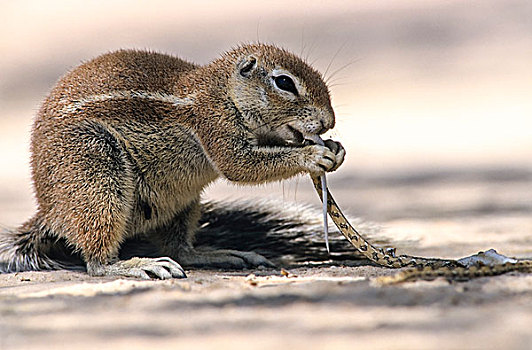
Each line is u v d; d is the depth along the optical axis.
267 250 12.45
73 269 11.45
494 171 23.45
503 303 6.81
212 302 7.26
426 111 31.84
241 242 12.56
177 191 11.61
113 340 6.00
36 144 11.07
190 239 11.98
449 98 33.19
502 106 31.73
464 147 27.39
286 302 7.11
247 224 12.65
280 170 11.12
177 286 8.41
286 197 20.12
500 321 6.10
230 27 41.78
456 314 6.38
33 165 11.19
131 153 11.20
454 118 31.12
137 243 12.18
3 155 29.67
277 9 43.22
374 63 37.06
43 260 11.52
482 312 6.43
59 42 41.72
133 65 11.59
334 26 40.88
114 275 10.59
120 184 10.89
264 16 42.56
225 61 11.74
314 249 12.20
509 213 17.09
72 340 6.05
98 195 10.66
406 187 21.62
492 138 28.11
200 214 12.11
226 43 40.00
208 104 11.36
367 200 19.66
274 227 12.54
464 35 39.22
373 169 24.73
